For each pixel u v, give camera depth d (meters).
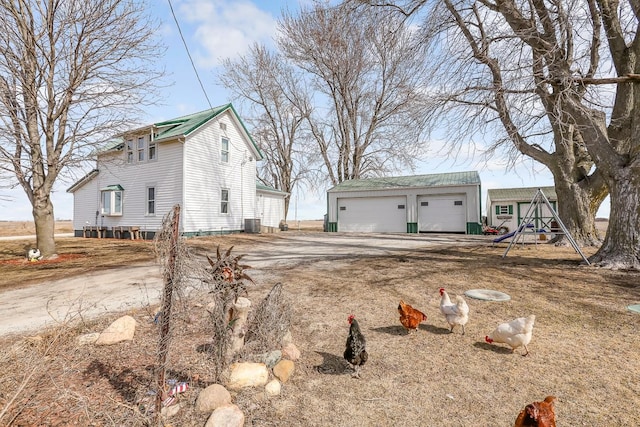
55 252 12.68
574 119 8.02
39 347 3.78
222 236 18.64
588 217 11.77
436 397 2.92
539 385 3.08
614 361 3.50
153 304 5.93
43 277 8.88
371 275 7.79
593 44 8.77
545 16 7.99
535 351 3.80
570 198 11.88
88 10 11.91
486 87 8.93
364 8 11.52
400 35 11.80
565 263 8.41
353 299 5.96
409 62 11.48
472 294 6.00
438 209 22.25
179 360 3.61
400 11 11.12
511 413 2.66
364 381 3.23
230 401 2.83
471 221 21.22
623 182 7.66
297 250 12.93
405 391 3.03
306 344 4.14
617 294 5.74
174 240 2.61
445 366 3.50
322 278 7.62
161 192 18.58
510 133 9.54
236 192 21.36
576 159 12.02
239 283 3.25
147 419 2.50
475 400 2.86
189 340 4.14
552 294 5.91
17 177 11.60
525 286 6.49
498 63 8.99
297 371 3.45
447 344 4.07
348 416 2.67
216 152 19.80
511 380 3.18
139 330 4.58
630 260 7.45
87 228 22.53
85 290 7.21
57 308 5.82
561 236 12.23
